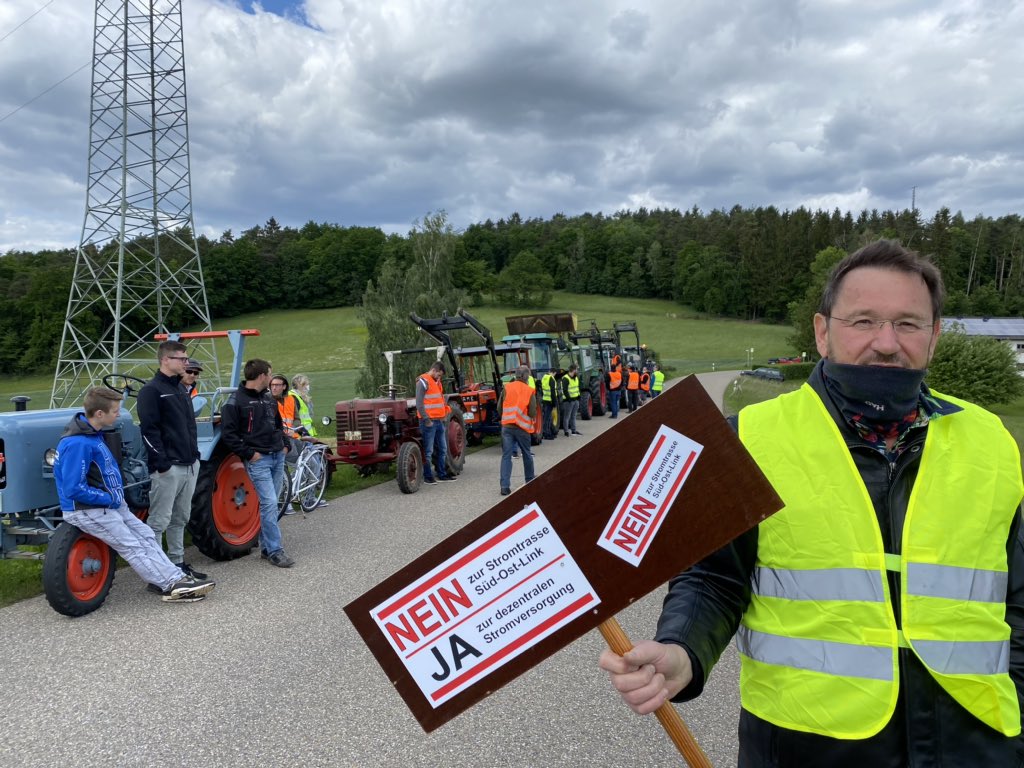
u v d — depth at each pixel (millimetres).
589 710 3260
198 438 5895
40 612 4723
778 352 64875
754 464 1240
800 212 97688
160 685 3590
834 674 1204
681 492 1256
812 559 1251
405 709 3311
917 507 1235
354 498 8664
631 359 25812
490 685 1313
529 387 8867
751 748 1314
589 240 112000
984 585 1214
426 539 6543
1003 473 1271
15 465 4703
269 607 4766
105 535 4617
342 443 9406
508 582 1307
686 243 103562
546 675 3656
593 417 20328
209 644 4121
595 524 1278
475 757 2877
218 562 5926
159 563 4828
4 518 5129
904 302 1284
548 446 13430
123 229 25500
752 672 1318
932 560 1209
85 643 4160
